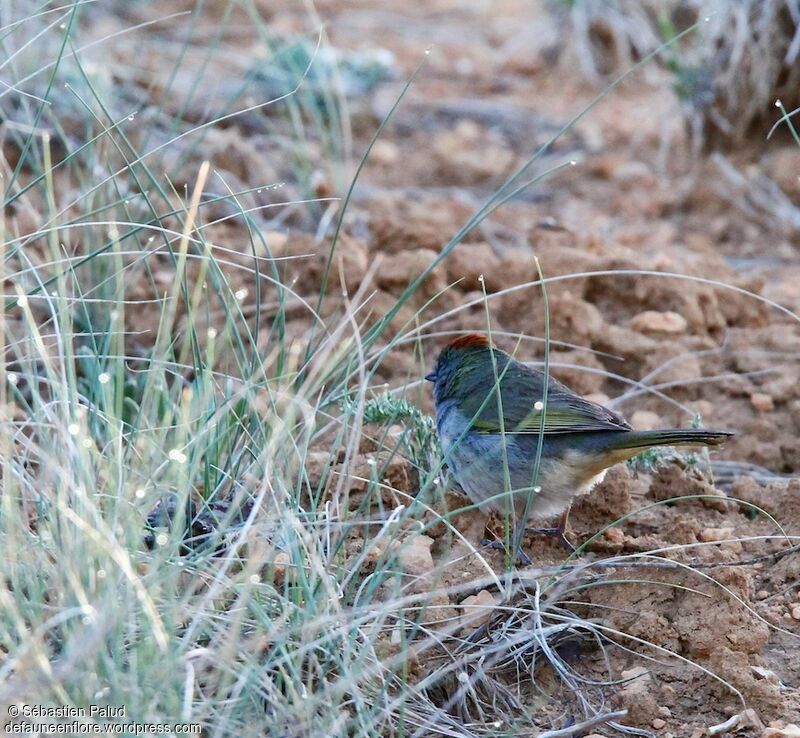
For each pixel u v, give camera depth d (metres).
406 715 7.67
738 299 14.05
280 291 10.38
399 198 17.08
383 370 12.64
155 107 16.89
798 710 8.03
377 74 21.66
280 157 17.42
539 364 12.30
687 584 8.81
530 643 8.46
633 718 7.97
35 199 14.24
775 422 12.13
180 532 8.39
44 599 7.73
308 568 8.20
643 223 17.92
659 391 12.67
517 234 16.45
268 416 9.37
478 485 9.83
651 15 23.09
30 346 9.53
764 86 18.22
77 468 7.67
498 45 25.50
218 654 7.28
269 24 24.23
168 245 9.98
